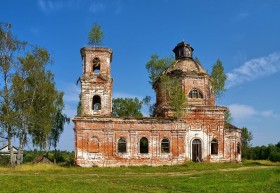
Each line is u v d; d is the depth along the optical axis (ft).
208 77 164.45
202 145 152.97
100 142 144.66
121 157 144.77
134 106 255.91
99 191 67.62
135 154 146.00
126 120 147.23
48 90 156.76
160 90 171.73
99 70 159.74
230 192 66.59
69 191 66.85
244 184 75.92
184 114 151.64
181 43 177.78
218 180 84.02
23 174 110.63
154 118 149.48
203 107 154.61
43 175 107.04
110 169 130.82
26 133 154.10
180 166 138.10
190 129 153.38
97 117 146.00
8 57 149.59
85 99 153.58
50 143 197.67
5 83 148.56
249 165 140.26
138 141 147.13
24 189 69.67
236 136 158.92
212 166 134.82
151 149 147.33
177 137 149.28
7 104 144.46
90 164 142.31
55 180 88.07
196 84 162.09
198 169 126.21
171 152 148.05
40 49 157.07
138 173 116.67
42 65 156.46
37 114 152.35
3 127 143.54
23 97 147.54
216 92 170.91
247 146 275.18
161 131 149.18
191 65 169.07
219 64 173.37
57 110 171.83
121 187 74.59
